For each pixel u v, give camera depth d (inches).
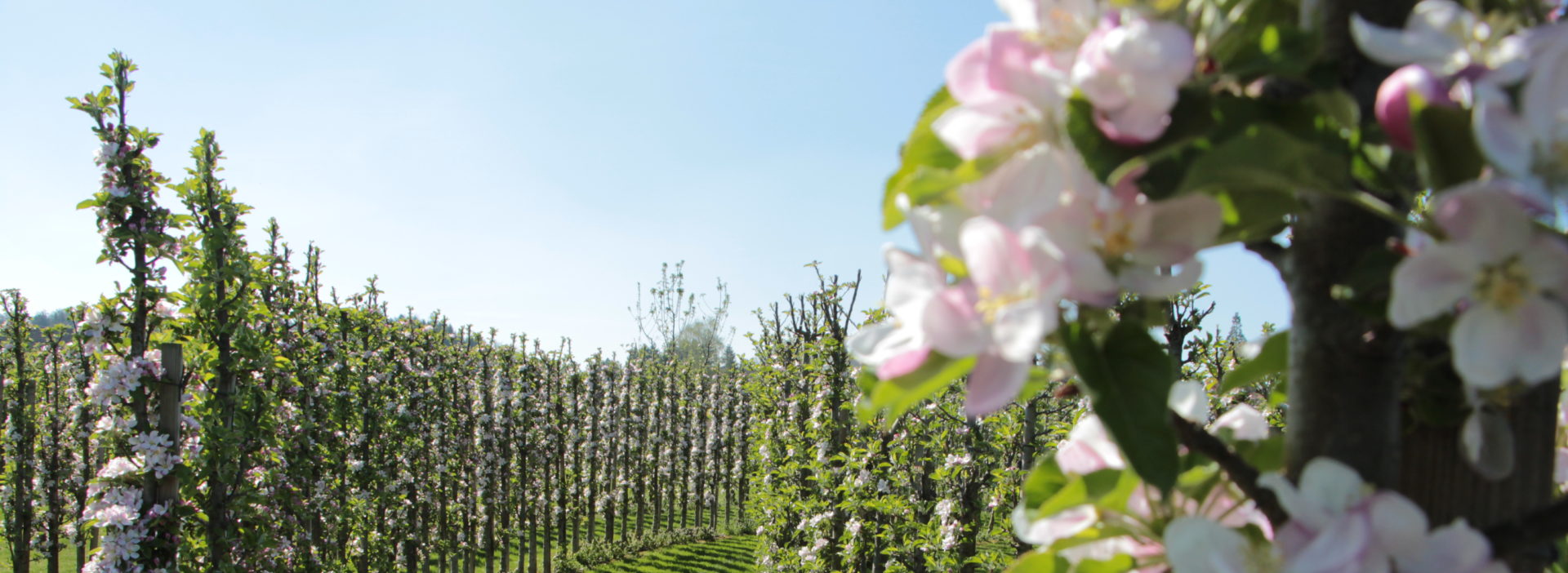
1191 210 26.7
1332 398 31.0
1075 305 28.7
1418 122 24.3
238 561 266.4
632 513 1091.3
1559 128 22.2
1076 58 27.6
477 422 694.5
